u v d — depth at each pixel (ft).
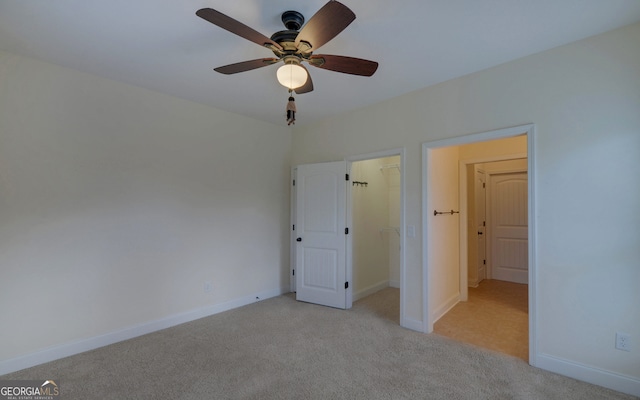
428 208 10.75
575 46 7.94
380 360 8.71
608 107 7.51
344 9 5.00
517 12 6.71
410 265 11.04
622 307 7.28
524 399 6.94
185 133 11.92
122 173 10.29
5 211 8.24
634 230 7.17
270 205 15.03
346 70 7.05
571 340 7.88
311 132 14.93
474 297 14.99
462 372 8.07
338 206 13.37
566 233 8.00
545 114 8.34
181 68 9.33
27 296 8.49
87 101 9.62
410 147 11.14
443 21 7.01
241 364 8.52
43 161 8.82
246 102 12.23
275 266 15.21
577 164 7.88
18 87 8.48
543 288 8.28
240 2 6.31
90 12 6.66
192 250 12.04
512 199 18.24
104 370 8.23
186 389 7.36
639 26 7.16
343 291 13.16
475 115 9.59
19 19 6.89
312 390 7.31
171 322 11.32
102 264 9.81
